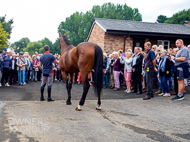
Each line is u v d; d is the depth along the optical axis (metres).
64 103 6.10
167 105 5.85
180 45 6.54
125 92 8.97
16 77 12.44
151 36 17.08
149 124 4.02
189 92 8.35
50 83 6.52
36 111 4.90
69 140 3.11
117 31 15.58
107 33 16.28
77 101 6.51
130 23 18.77
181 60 6.41
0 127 3.65
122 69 11.15
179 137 3.35
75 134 3.37
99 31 17.55
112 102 6.34
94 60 4.94
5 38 42.88
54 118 4.30
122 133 3.47
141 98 7.20
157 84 10.26
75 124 3.91
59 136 3.27
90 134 3.38
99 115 4.64
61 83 12.88
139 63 8.25
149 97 6.91
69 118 4.33
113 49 16.42
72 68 5.55
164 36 16.66
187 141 3.18
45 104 5.84
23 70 11.37
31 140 3.09
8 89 9.47
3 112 4.72
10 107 5.29
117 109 5.31
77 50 5.14
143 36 16.94
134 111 5.11
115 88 9.66
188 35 16.89
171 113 4.93
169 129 3.74
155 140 3.19
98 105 5.23
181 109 5.34
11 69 11.33
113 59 10.35
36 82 13.18
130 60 8.74
